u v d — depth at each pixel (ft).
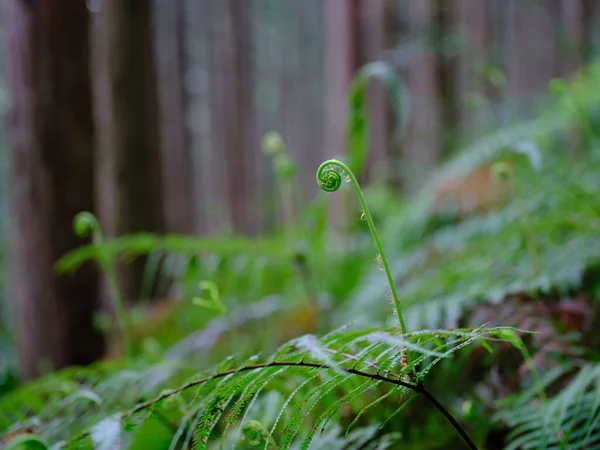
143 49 17.69
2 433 5.10
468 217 11.10
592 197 9.05
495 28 38.88
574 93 11.75
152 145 17.90
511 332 3.51
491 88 20.36
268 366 3.38
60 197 11.31
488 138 10.68
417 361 3.19
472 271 7.39
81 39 11.55
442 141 21.24
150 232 17.79
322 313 9.79
